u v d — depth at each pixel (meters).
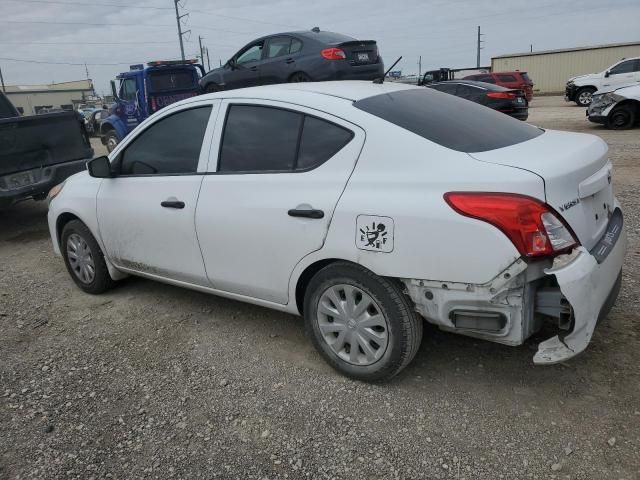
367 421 2.79
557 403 2.80
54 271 5.44
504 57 38.16
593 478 2.32
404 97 3.31
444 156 2.67
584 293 2.40
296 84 3.59
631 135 11.96
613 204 3.13
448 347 3.41
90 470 2.60
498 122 3.32
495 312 2.54
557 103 25.17
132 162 4.07
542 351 2.53
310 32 10.31
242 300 3.59
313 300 3.13
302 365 3.35
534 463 2.43
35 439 2.84
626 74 20.30
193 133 3.68
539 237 2.38
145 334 3.90
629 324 3.46
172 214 3.70
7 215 8.22
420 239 2.60
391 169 2.77
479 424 2.70
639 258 4.52
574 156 2.72
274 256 3.19
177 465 2.59
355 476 2.45
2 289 5.02
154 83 13.13
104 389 3.24
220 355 3.54
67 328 4.09
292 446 2.66
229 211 3.35
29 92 71.38
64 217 4.71
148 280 4.98
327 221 2.90
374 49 10.42
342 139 2.97
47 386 3.31
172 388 3.20
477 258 2.47
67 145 7.14
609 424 2.62
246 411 2.95
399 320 2.81
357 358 3.05
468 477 2.39
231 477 2.50
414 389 3.01
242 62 11.20
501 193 2.43
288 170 3.16
